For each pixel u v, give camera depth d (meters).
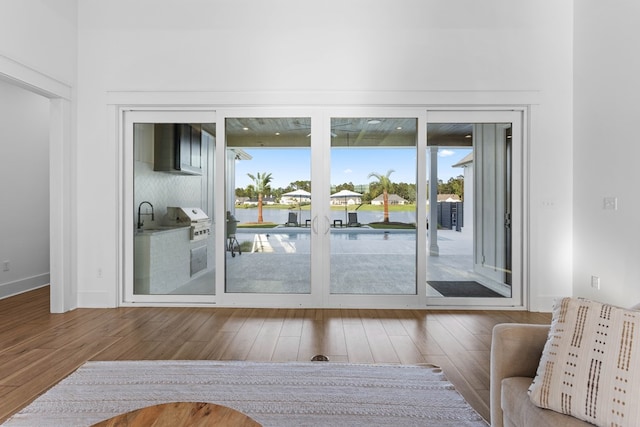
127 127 3.86
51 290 3.59
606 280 3.22
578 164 3.57
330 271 3.81
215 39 3.72
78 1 3.73
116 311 3.65
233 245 3.83
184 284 3.88
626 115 2.99
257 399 1.98
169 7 3.72
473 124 3.83
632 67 2.93
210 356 2.55
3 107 4.35
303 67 3.72
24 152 4.62
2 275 4.30
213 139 3.84
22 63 3.07
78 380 2.18
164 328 3.14
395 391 2.07
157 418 1.07
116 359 2.50
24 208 4.61
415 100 3.70
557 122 3.68
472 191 3.85
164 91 3.73
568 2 3.65
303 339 2.89
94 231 3.78
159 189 3.89
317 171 3.78
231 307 3.79
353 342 2.83
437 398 2.00
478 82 3.69
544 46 3.66
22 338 2.91
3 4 2.90
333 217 3.81
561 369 1.17
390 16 3.70
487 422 1.79
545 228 3.69
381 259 3.81
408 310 3.71
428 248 3.84
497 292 3.83
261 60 3.72
